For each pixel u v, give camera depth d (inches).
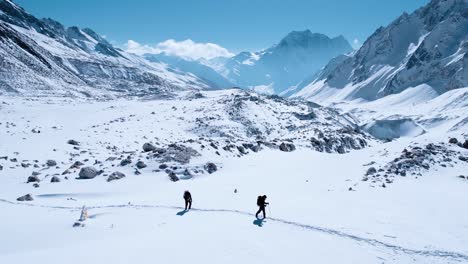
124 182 1507.1
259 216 962.7
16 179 1599.4
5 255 719.7
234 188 1352.1
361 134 3816.4
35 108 4170.8
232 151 2101.4
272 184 1418.6
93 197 1299.2
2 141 2437.3
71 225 933.2
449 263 700.0
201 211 1021.8
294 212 998.4
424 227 880.9
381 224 899.4
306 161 1964.8
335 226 879.7
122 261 676.7
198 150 1953.7
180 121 3801.7
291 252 728.3
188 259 685.3
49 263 670.5
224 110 4165.8
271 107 4653.1
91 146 2514.8
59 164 1943.9
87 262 674.2
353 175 1493.6
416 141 1852.9
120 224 929.5
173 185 1434.5
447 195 1164.5
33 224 948.6
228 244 761.0
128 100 6801.2
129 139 2864.2
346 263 688.4
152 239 796.0
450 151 1632.6
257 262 678.5
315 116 4564.5
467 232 849.5
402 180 1363.2
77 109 4394.7
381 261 701.9
